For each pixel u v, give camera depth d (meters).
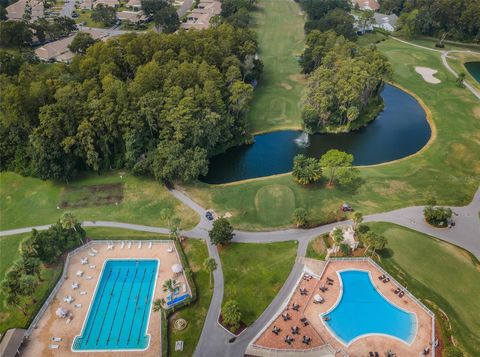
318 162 130.00
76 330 79.69
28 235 103.69
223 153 139.00
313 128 149.62
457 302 84.69
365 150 141.75
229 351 75.06
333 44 175.62
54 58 183.25
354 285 87.38
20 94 114.88
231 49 165.62
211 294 86.06
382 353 74.12
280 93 172.88
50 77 131.25
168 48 149.25
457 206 111.94
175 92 123.31
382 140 147.62
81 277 90.75
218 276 90.25
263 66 185.75
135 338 78.56
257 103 165.00
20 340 76.19
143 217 109.25
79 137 116.06
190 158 118.12
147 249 98.31
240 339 77.12
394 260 93.31
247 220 107.25
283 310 81.75
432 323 79.38
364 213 108.69
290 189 118.75
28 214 111.12
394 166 131.88
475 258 96.06
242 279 89.50
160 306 77.56
